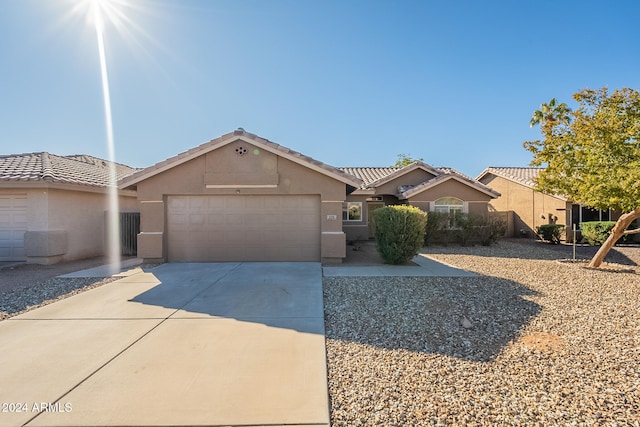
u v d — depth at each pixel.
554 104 25.36
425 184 19.95
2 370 4.09
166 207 12.02
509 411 3.25
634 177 8.87
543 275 9.89
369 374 4.01
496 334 5.26
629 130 9.62
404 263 11.90
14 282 9.16
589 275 9.93
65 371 4.06
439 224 18.48
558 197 20.19
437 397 3.51
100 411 3.27
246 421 3.13
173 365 4.21
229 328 5.50
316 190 11.78
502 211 25.33
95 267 11.41
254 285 8.44
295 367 4.17
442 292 7.77
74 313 6.31
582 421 3.09
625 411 3.23
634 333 5.25
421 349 4.73
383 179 21.50
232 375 3.96
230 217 12.07
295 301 7.04
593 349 4.67
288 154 11.59
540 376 3.93
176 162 11.67
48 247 12.38
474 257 14.06
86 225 14.52
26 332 5.35
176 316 6.11
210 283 8.68
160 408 3.31
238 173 11.74
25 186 12.29
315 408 3.32
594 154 10.42
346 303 6.95
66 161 16.67
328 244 11.70
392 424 3.08
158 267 11.00
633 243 19.38
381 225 11.78
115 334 5.25
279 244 12.09
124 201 17.02
